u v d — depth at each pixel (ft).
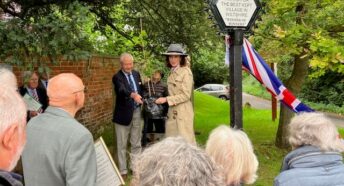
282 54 27.45
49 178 9.40
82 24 16.63
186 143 4.83
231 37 13.05
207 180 4.45
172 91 18.30
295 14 22.98
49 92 10.12
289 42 21.93
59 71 28.02
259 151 29.60
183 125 18.10
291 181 9.05
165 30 31.50
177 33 31.27
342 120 78.38
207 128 40.27
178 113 18.13
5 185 4.45
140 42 32.09
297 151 9.45
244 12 12.96
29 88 20.70
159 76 21.68
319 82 101.55
